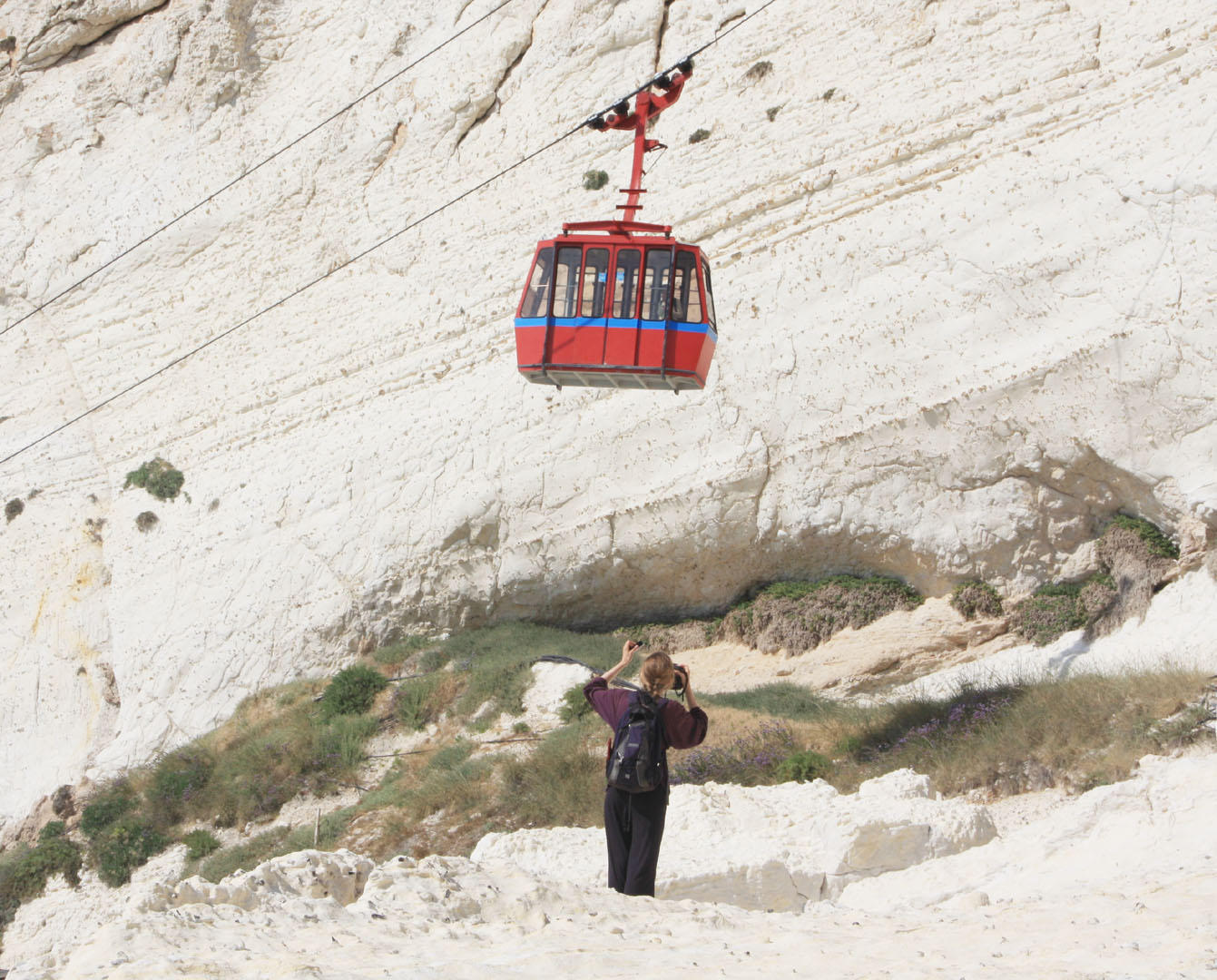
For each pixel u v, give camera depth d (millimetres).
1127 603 20438
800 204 26406
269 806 23578
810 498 24078
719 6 30672
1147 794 8008
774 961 4477
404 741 24578
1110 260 21438
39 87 40625
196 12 38000
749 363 25234
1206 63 22031
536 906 5824
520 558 27188
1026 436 21859
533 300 16953
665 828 11188
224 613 30016
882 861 9758
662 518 25406
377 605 28469
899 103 26141
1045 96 24109
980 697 18156
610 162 30453
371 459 29375
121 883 23391
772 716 20250
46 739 31906
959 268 23266
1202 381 19828
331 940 4871
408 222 32812
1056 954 4285
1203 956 3838
